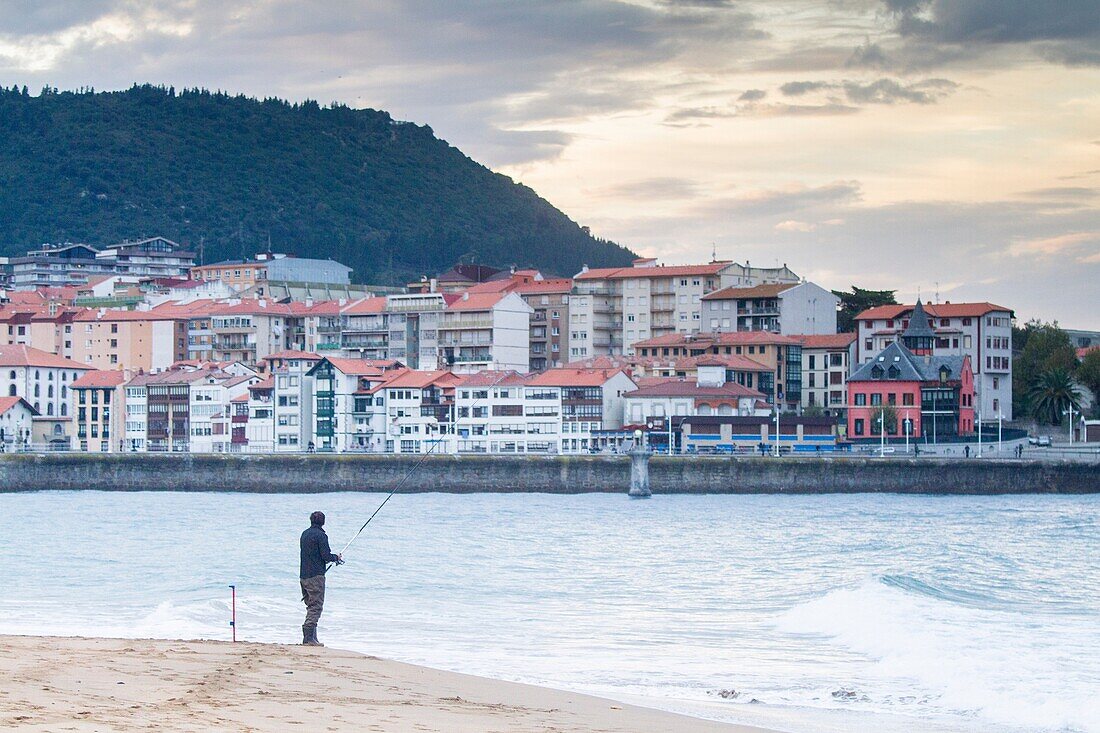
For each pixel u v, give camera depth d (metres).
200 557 154.12
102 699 46.72
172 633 88.19
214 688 51.06
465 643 87.69
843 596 106.50
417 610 105.94
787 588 122.06
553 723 50.97
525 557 154.38
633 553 159.50
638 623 99.19
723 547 167.12
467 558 152.50
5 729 40.06
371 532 192.38
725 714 61.38
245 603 105.38
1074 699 66.50
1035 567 138.38
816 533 188.38
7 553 160.50
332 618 99.81
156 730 41.59
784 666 78.81
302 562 67.12
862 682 72.81
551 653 83.62
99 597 114.19
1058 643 83.31
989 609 102.38
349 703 50.47
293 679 55.06
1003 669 74.31
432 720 48.56
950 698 67.44
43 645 61.78
